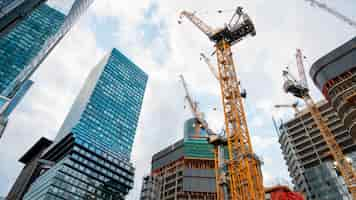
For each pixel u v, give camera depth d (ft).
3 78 538.06
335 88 416.87
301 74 556.92
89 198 537.65
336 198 412.77
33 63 234.99
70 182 529.04
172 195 508.94
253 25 288.71
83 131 629.92
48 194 478.18
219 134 334.03
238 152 230.89
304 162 512.22
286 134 583.58
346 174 402.52
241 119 246.47
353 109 378.73
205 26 333.62
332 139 445.78
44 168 643.86
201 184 502.38
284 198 398.42
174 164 578.66
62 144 629.51
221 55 300.81
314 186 453.99
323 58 458.50
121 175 639.35
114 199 584.81
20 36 640.17
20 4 101.71
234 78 276.41
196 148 577.43
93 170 588.91
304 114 580.30
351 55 424.46
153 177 574.56
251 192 204.54
